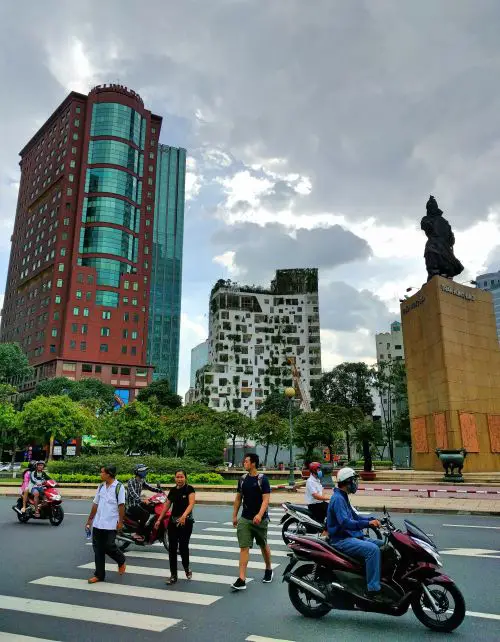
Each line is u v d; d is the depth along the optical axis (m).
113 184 101.06
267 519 7.54
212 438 40.84
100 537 7.75
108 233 98.56
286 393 25.28
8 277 117.44
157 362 150.75
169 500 7.80
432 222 33.03
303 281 104.94
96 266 96.88
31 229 111.12
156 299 154.38
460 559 8.98
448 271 32.19
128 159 104.38
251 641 5.21
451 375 28.88
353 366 72.75
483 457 28.50
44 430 39.88
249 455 7.64
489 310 32.19
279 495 21.56
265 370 99.19
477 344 30.80
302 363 100.12
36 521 14.81
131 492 10.50
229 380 96.94
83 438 62.88
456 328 30.19
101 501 7.92
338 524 6.16
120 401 67.50
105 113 104.56
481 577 7.68
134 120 107.25
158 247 157.38
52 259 98.44
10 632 5.47
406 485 25.30
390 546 5.99
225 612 6.16
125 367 93.88
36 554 9.89
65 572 8.33
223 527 13.11
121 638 5.29
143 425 34.03
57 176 104.31
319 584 6.03
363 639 5.25
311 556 6.10
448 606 5.77
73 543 11.11
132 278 99.88
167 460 29.20
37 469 14.73
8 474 42.66
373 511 16.30
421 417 31.62
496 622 5.73
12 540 11.52
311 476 10.88
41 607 6.37
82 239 98.25
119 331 95.56
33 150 119.50
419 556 5.77
